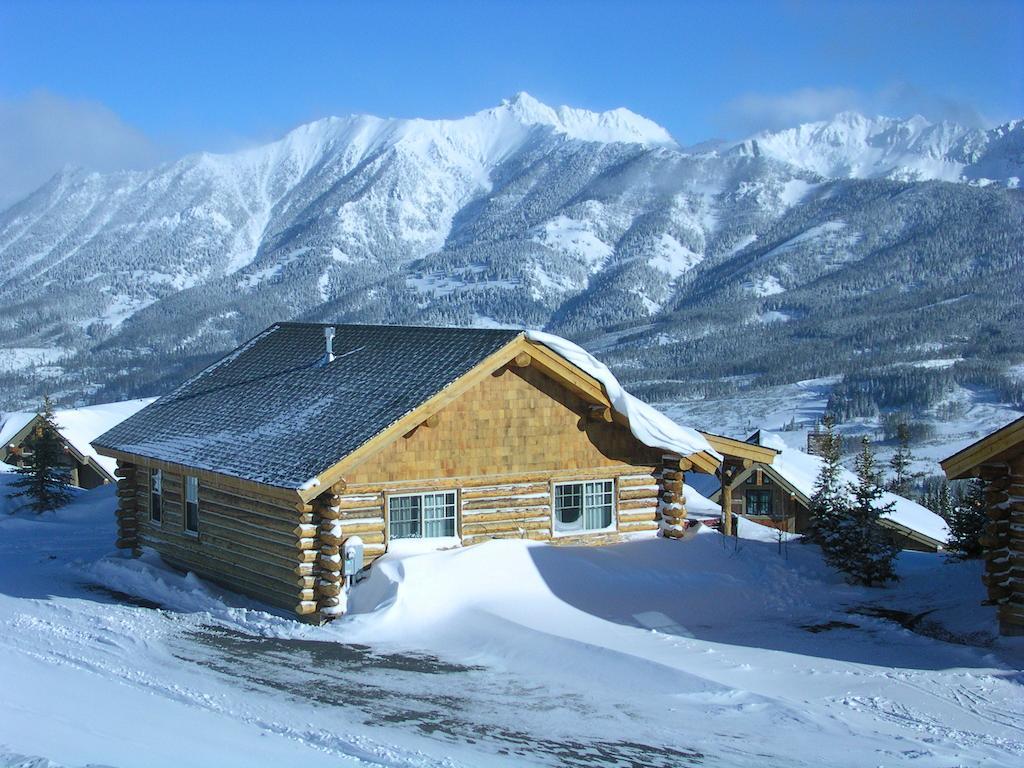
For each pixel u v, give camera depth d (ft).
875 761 42.70
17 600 70.95
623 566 71.51
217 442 77.41
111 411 167.32
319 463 65.67
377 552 68.18
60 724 40.91
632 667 53.93
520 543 70.54
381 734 44.34
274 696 49.78
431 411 67.97
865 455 147.95
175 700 48.47
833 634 62.95
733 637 62.08
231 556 73.36
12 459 155.02
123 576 78.38
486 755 42.27
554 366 72.43
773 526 127.03
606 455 76.48
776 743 44.65
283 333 97.35
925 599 70.69
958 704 50.55
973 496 84.69
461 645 59.47
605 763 41.93
